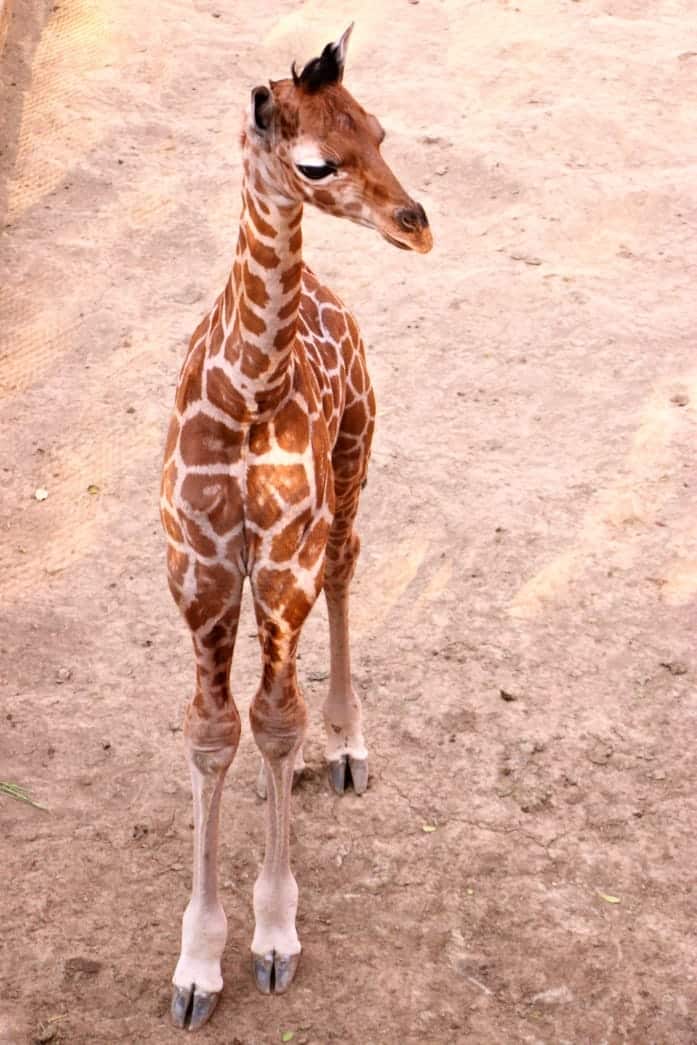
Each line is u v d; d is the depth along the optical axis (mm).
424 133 11422
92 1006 5035
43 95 11875
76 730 6375
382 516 7766
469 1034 4930
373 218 3898
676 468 7996
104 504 7863
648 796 5980
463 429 8422
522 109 11797
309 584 4660
